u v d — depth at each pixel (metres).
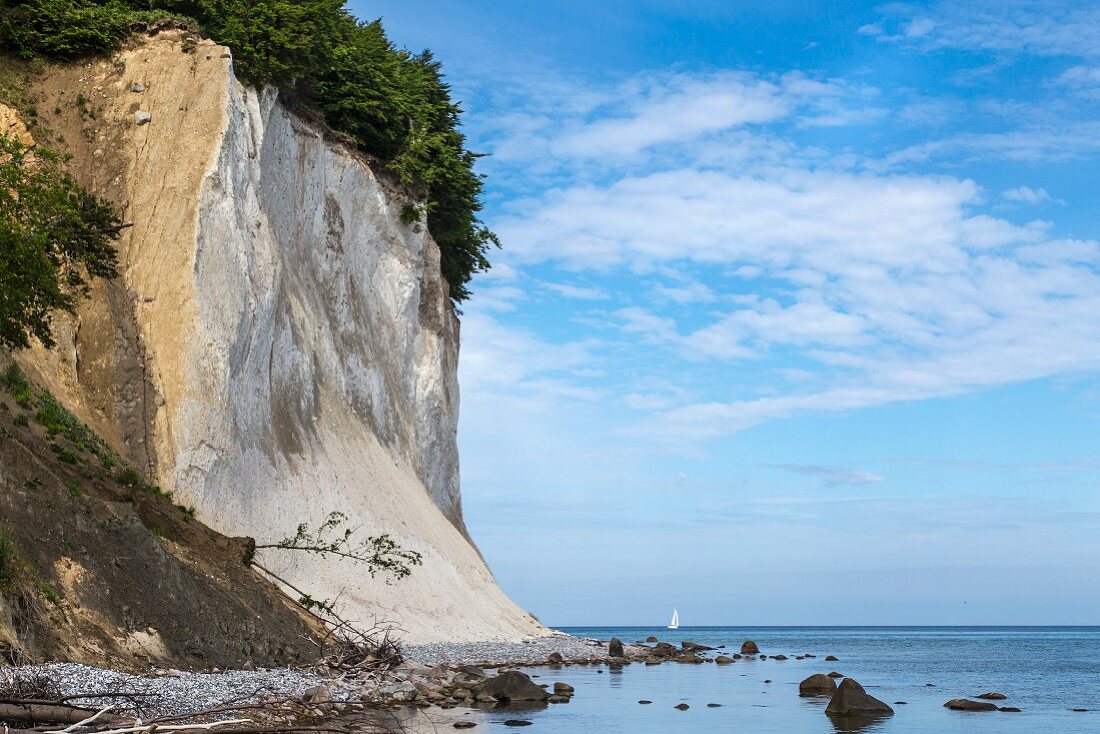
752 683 36.25
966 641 126.69
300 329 41.56
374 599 36.03
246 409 35.69
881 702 27.03
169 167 36.88
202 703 17.80
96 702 15.91
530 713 24.03
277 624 27.12
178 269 35.00
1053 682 42.75
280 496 35.69
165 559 24.09
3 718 13.67
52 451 26.55
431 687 26.06
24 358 30.12
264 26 41.50
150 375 33.34
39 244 23.59
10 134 35.47
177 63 38.91
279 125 43.81
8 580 18.95
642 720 23.62
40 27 39.12
